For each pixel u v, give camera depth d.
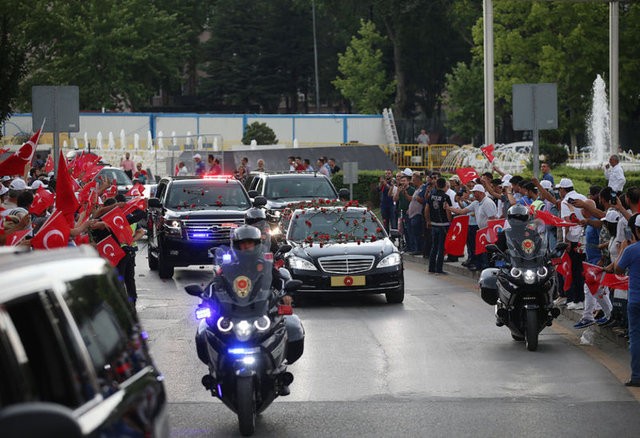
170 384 16.28
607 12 91.62
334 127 96.25
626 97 93.56
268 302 13.13
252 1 133.62
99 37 105.25
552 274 19.36
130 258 24.36
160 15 115.31
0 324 5.56
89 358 6.20
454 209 31.50
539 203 25.59
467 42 118.00
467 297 27.19
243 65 132.38
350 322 22.91
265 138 88.69
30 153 15.45
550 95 29.39
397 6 112.19
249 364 12.73
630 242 18.22
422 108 124.62
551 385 15.97
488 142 46.22
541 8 91.00
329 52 133.25
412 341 20.20
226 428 13.45
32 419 4.55
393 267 25.84
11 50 36.19
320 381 16.41
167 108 133.50
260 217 18.39
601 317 21.27
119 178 51.53
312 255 25.91
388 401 14.96
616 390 15.58
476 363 17.83
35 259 6.42
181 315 24.11
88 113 87.94
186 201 33.88
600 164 63.09
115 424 6.14
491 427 13.34
